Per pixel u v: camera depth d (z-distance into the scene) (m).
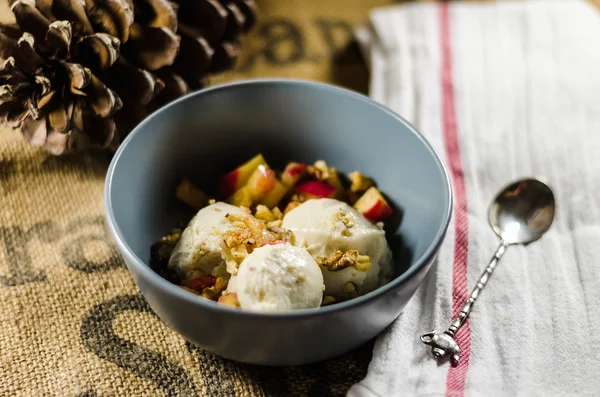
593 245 0.45
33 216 0.47
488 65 0.58
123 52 0.47
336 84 0.59
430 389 0.39
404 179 0.45
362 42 0.61
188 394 0.40
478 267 0.44
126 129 0.47
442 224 0.39
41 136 0.46
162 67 0.48
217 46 0.52
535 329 0.42
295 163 0.47
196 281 0.42
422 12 0.62
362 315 0.36
